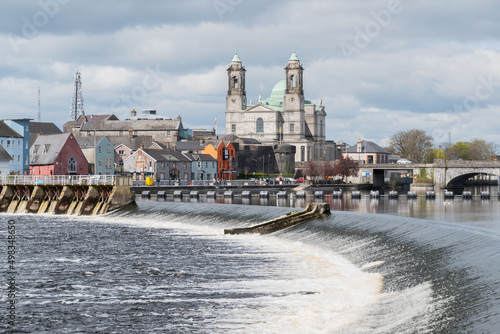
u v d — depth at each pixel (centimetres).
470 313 4228
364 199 17238
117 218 12156
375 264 6331
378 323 4512
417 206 13350
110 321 4997
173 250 8056
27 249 8369
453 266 5406
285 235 8744
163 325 4862
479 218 9694
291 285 5831
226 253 7675
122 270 6862
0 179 14950
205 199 16900
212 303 5366
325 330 4525
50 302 5538
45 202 14125
